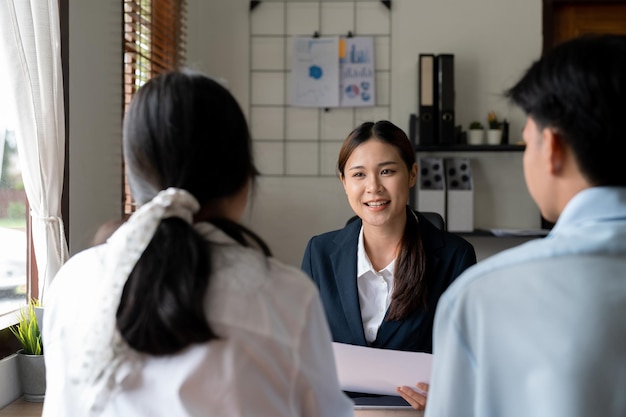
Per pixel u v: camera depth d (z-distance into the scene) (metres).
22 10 1.60
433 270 1.48
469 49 3.17
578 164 0.64
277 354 0.72
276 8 3.21
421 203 3.00
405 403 1.28
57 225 1.68
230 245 0.74
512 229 3.14
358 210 1.48
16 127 1.60
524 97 0.68
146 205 0.71
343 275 1.51
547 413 0.60
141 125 0.74
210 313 0.70
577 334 0.60
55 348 0.78
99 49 2.13
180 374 0.69
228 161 0.75
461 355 0.66
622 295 0.60
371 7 3.19
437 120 3.02
